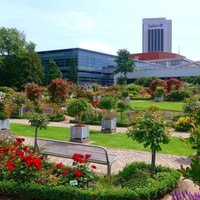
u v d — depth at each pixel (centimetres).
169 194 526
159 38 16425
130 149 976
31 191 487
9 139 779
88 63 7312
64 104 2438
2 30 5766
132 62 6969
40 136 1212
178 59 9600
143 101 3541
